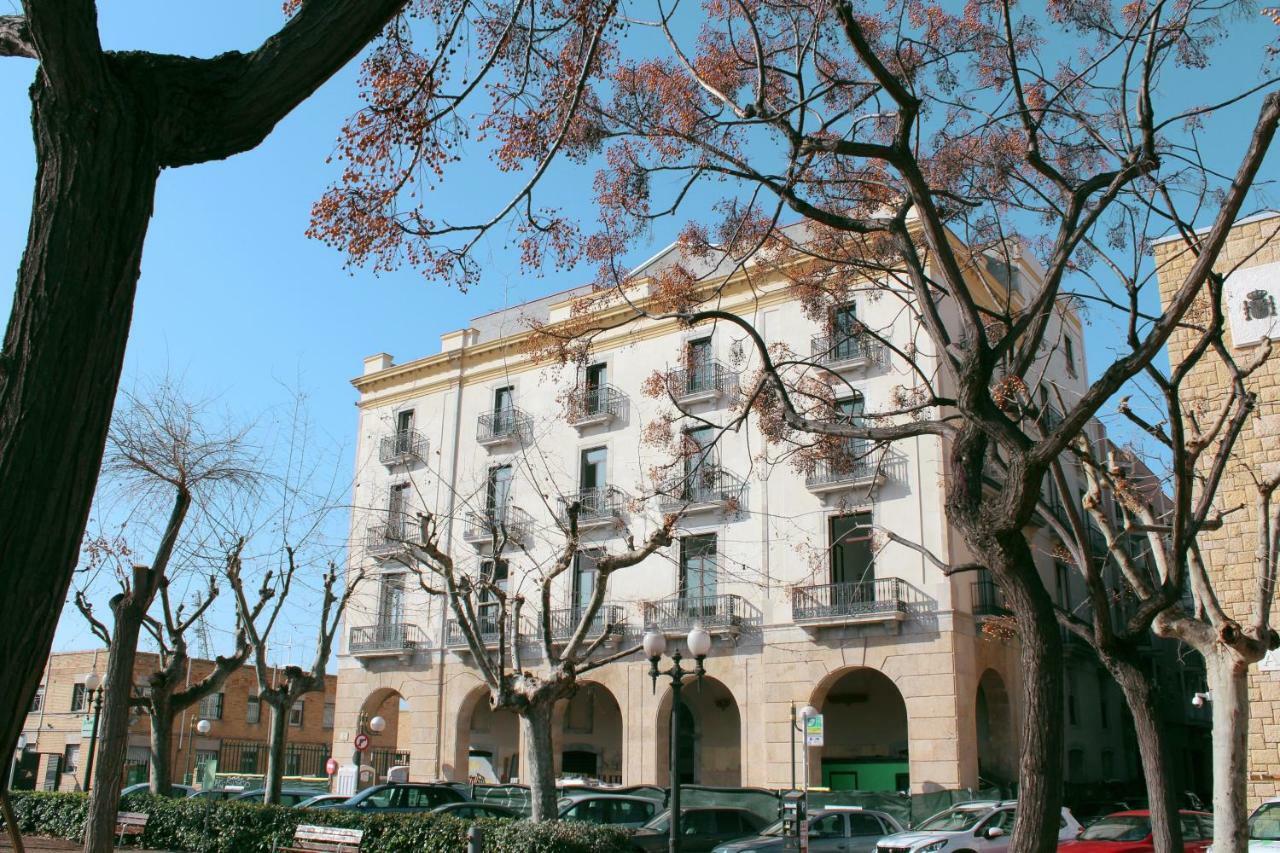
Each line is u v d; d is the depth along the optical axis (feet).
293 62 12.59
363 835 56.24
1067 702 102.68
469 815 65.57
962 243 50.83
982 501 29.99
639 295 109.29
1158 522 40.55
